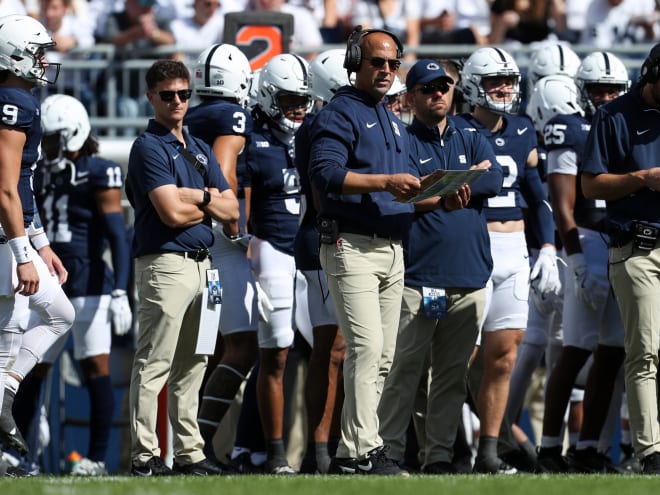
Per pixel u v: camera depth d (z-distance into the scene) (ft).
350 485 56.34
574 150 90.27
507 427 92.68
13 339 70.33
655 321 77.15
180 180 75.46
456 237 79.00
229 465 87.45
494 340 86.07
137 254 75.56
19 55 69.72
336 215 71.97
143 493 51.62
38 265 71.82
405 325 79.15
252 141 88.17
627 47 141.69
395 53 73.10
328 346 85.97
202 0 143.54
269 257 87.30
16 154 68.39
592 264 91.15
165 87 75.15
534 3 146.00
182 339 77.05
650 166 77.71
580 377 100.37
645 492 54.49
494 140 88.63
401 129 74.33
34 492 52.54
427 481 59.47
